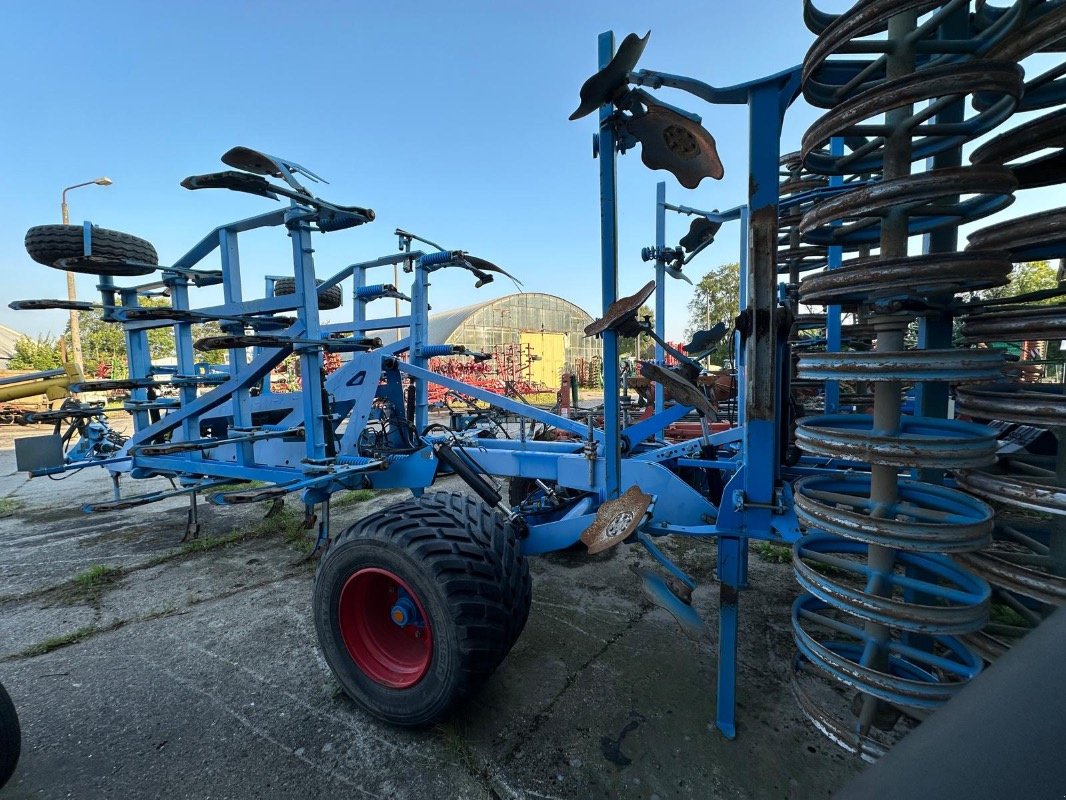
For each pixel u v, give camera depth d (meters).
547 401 19.11
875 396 1.58
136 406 4.09
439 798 1.81
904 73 1.45
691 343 3.01
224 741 2.11
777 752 1.99
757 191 1.75
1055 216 1.39
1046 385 1.96
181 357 4.05
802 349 4.71
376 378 3.78
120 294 4.11
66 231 3.55
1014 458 1.99
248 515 5.59
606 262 1.98
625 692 2.38
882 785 0.43
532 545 2.54
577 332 36.81
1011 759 0.39
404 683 2.12
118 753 2.05
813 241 2.37
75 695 2.43
